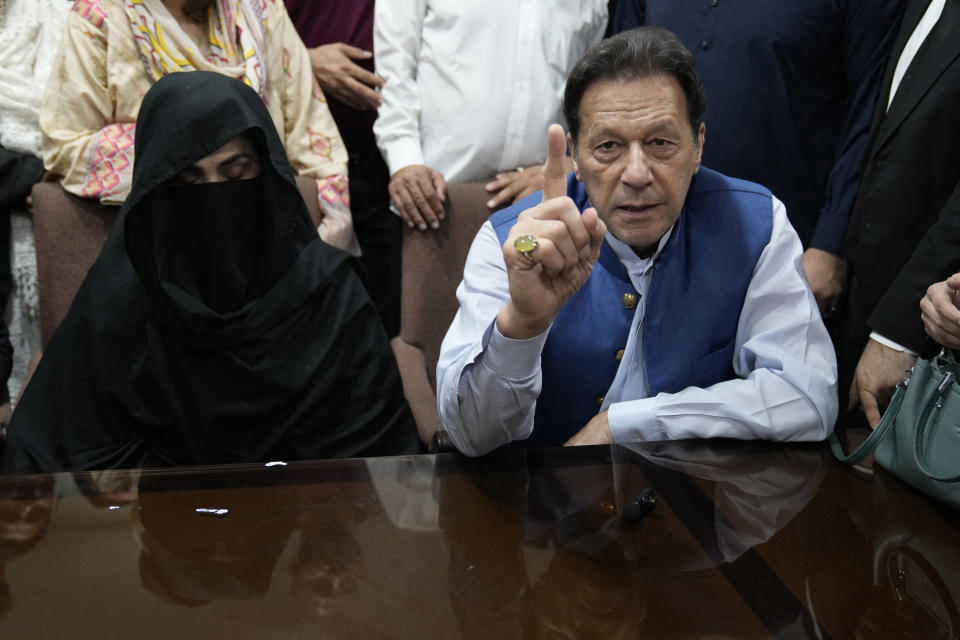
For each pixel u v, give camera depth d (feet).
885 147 6.95
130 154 7.41
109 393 6.02
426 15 8.48
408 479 4.07
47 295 7.25
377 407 6.49
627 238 4.93
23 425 5.96
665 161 4.72
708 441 4.75
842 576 3.32
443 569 3.28
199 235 6.04
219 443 6.19
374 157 9.18
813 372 5.11
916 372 4.23
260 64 7.97
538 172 8.07
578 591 3.15
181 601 3.04
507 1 8.19
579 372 5.50
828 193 7.70
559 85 8.40
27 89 8.14
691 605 3.08
